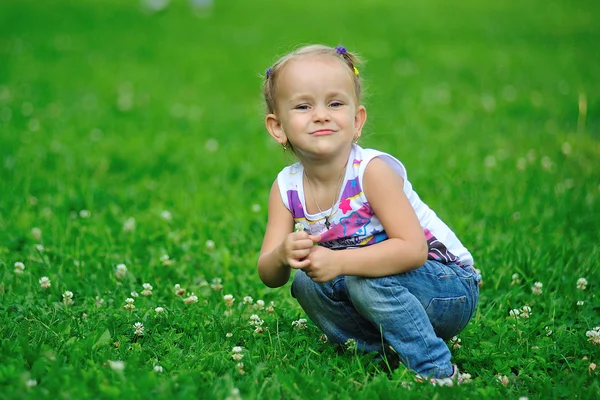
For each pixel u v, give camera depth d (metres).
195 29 23.91
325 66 4.54
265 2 30.41
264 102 4.98
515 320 5.30
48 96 14.55
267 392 4.22
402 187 4.60
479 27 23.39
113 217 7.97
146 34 22.78
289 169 4.79
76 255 6.81
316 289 4.76
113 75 16.97
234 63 18.66
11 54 18.98
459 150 10.69
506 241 7.07
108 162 10.20
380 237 4.61
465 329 5.32
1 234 7.34
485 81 15.84
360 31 22.98
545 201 8.20
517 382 4.60
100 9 27.47
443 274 4.62
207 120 12.93
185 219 7.95
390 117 12.88
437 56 18.80
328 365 4.71
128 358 4.63
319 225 4.67
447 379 4.46
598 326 5.43
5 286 6.12
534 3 28.30
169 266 6.67
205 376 4.42
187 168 9.96
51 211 8.12
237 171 9.80
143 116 13.19
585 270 6.34
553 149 10.52
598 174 9.20
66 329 5.05
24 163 9.92
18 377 4.14
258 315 5.69
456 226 7.50
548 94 14.37
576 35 21.56
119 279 6.37
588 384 4.54
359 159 4.55
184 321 5.40
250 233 7.55
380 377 4.41
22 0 28.83
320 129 4.46
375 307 4.48
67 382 4.09
